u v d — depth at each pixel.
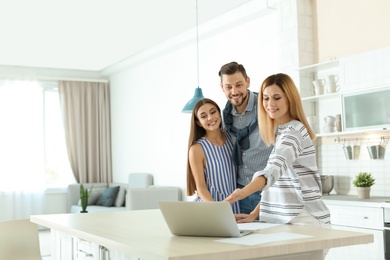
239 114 2.95
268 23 6.27
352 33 5.31
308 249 1.87
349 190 5.29
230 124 2.98
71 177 10.22
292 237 1.96
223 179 2.85
